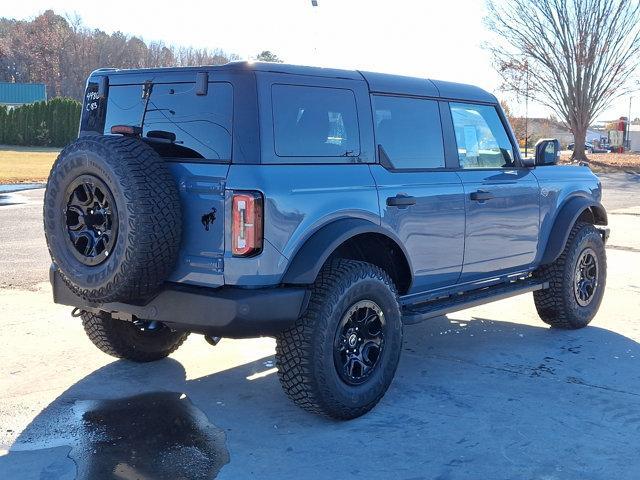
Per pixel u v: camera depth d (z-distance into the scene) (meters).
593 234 6.57
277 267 4.00
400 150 4.93
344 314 4.26
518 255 5.93
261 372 5.34
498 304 7.71
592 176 6.92
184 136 4.24
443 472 3.75
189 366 5.46
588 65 42.47
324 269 4.30
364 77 4.75
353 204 4.40
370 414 4.54
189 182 4.04
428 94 5.21
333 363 4.21
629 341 6.25
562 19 41.28
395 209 4.70
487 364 5.57
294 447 4.04
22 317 6.73
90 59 119.62
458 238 5.27
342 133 4.53
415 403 4.73
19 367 5.36
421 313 5.02
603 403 4.74
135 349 5.36
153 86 4.47
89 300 4.15
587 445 4.08
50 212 4.17
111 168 3.87
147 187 3.86
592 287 6.65
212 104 4.15
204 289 4.05
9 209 15.99
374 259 4.91
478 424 4.38
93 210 4.05
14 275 8.59
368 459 3.90
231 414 4.52
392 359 4.60
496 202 5.59
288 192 4.04
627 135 84.06
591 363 5.59
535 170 6.19
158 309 4.14
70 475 3.67
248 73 4.07
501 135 5.95
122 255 3.87
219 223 3.96
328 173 4.32
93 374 5.24
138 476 3.67
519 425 4.36
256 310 3.93
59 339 6.07
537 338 6.34
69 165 4.05
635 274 9.21
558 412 4.57
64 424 4.32
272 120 4.09
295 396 4.23
